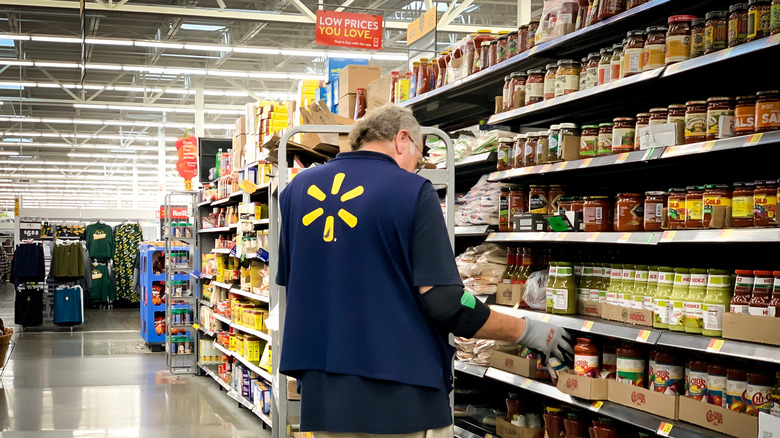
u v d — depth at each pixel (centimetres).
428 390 189
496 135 373
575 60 339
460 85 389
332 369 187
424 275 184
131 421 642
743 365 246
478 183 395
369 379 185
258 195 667
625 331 276
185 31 1711
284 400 323
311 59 1939
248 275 682
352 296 188
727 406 246
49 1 1202
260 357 650
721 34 247
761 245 288
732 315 236
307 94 595
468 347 377
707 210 251
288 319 201
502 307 351
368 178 195
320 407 190
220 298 808
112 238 1745
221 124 2731
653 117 277
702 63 249
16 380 849
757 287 236
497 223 374
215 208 864
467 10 1553
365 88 494
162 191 2258
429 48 496
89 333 1325
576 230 312
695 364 261
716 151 250
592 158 302
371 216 189
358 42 718
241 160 747
